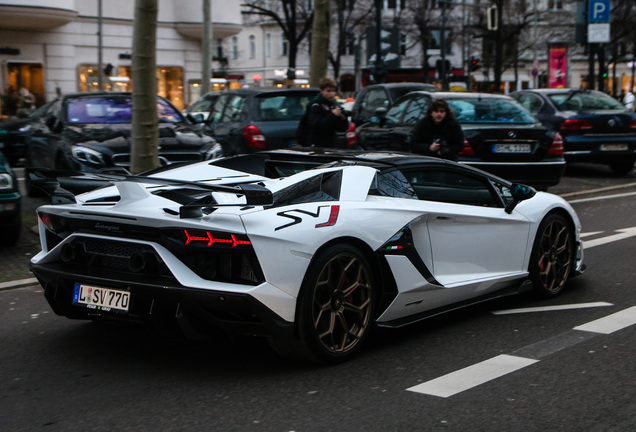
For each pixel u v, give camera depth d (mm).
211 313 4180
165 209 4305
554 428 3592
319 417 3766
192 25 33500
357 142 12641
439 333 5254
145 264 4219
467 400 3967
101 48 29734
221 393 4117
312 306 4352
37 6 28062
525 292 6410
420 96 11578
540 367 4477
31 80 29781
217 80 35250
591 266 7344
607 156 14117
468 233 5465
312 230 4363
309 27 45156
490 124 10805
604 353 4715
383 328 5383
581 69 65000
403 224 4926
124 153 9820
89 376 4426
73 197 4863
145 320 4270
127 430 3648
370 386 4199
